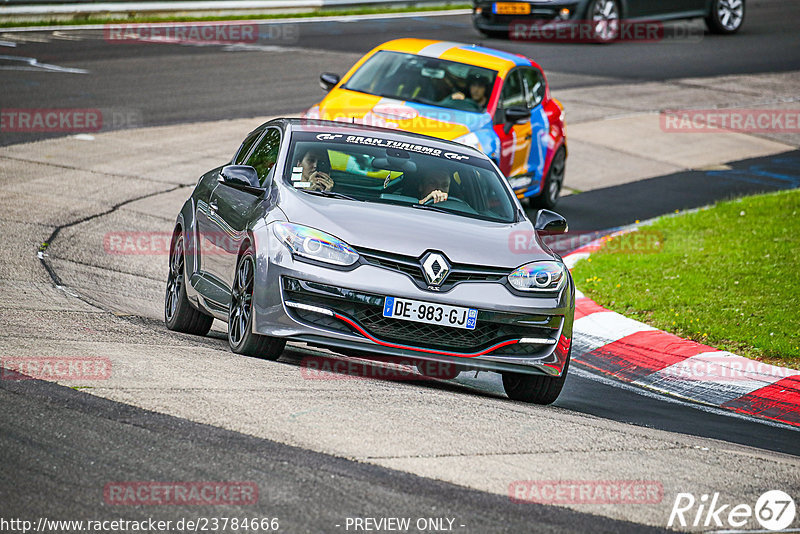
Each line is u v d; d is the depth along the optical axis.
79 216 44.00
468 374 30.75
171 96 69.44
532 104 51.84
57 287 32.88
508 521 15.78
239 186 26.67
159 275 38.16
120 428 18.19
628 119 75.38
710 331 34.00
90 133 58.84
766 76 92.56
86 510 14.88
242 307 25.19
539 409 24.00
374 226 24.73
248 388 21.44
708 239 46.56
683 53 100.50
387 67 48.47
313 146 28.28
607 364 32.66
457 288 24.09
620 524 16.20
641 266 42.38
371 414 20.59
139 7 99.25
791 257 42.53
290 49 89.62
